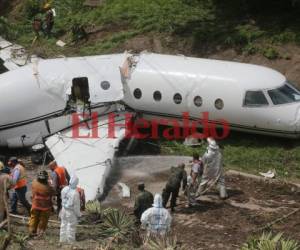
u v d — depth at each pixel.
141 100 42.84
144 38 57.94
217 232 30.41
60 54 58.09
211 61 43.31
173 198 32.84
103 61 44.34
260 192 35.59
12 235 25.89
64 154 39.53
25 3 68.06
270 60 51.47
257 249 23.95
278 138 42.03
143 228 26.75
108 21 62.12
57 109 42.66
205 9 61.75
